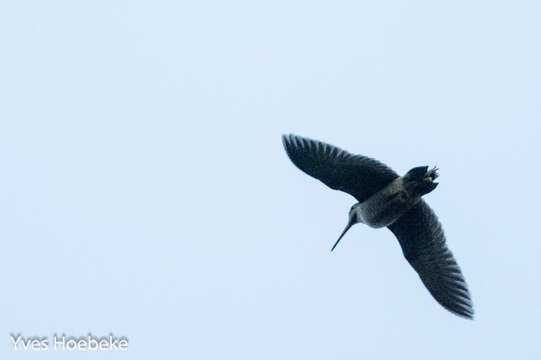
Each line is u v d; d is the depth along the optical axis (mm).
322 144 15289
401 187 15172
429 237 16422
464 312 16250
